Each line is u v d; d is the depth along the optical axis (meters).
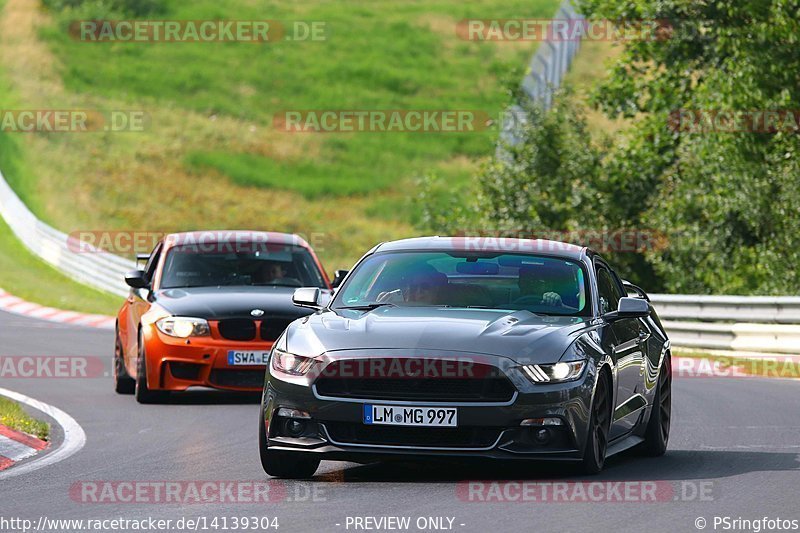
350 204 160.25
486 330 26.38
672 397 45.31
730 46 78.56
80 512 23.52
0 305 97.81
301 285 46.94
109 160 168.12
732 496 24.89
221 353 43.03
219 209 154.00
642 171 91.88
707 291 86.44
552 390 25.52
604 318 29.03
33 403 43.91
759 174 78.25
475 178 99.38
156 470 29.00
